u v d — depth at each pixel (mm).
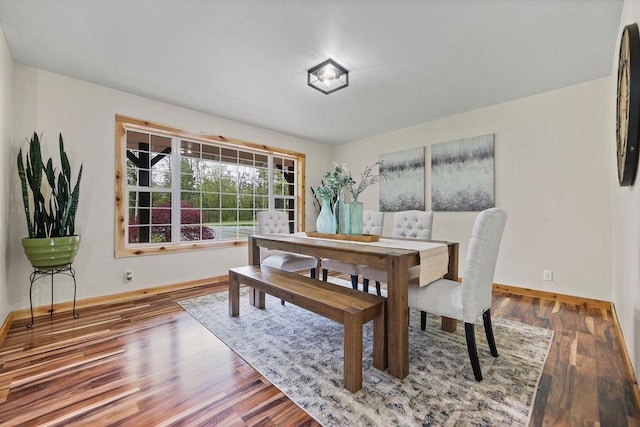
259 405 1386
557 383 1537
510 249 3303
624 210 2004
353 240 2365
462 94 3092
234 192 4219
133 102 3143
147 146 3406
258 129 4309
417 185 4129
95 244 2889
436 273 1890
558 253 3000
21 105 2502
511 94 3100
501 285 3367
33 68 2562
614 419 1265
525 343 2008
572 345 1976
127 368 1712
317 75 2635
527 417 1284
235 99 3260
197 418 1298
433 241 2340
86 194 2838
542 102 3082
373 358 1720
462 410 1336
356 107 3477
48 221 2436
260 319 2482
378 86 2889
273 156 4711
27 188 2414
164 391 1493
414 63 2441
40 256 2316
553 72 2617
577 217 2893
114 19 1908
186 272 3551
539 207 3113
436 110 3570
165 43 2180
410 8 1774
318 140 5074
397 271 1618
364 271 2639
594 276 2803
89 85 2861
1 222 2146
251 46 2209
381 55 2318
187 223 3719
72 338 2115
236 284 2539
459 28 1971
